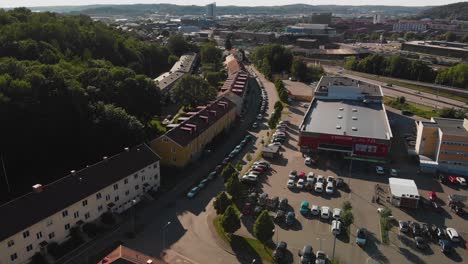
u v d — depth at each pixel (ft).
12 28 485.56
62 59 433.48
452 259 206.90
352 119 366.63
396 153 346.95
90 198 221.87
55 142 285.43
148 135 357.41
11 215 188.14
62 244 209.26
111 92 354.95
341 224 232.32
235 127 412.36
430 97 585.22
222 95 442.50
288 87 613.11
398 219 242.37
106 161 241.76
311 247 208.23
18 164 265.95
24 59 417.49
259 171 298.15
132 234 221.46
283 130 391.86
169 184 280.72
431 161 312.09
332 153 338.13
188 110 443.73
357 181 290.56
